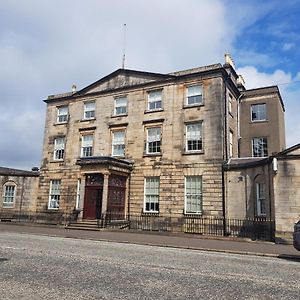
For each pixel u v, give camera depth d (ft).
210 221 80.84
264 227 70.23
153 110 95.30
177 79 93.76
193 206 84.74
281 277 29.37
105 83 106.93
